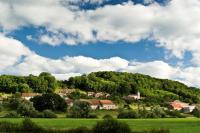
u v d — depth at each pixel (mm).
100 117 128625
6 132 61250
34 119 104000
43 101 148000
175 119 120688
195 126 83438
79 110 127312
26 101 141500
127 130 60188
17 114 121125
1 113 127812
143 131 61406
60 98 151625
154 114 133500
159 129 62062
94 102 193375
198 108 162625
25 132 61812
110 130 59531
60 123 82688
